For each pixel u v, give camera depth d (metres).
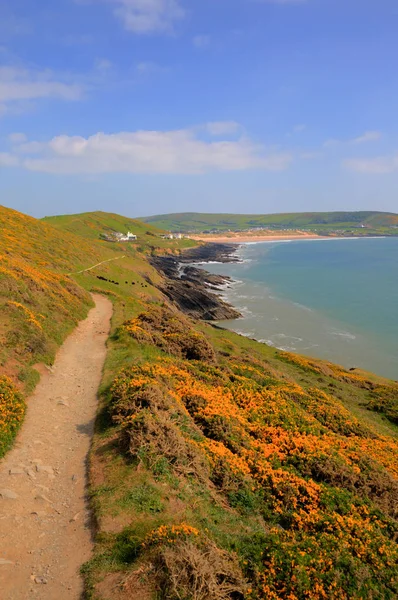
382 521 13.76
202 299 82.00
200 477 13.51
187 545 9.23
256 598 8.74
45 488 12.77
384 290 102.75
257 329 67.94
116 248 148.38
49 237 70.25
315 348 58.44
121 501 11.45
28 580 9.16
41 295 33.47
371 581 9.88
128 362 24.23
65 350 27.50
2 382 17.94
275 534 11.05
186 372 23.84
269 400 23.02
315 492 14.30
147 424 14.45
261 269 151.12
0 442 14.41
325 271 142.38
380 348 58.78
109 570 9.15
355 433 23.56
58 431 16.66
